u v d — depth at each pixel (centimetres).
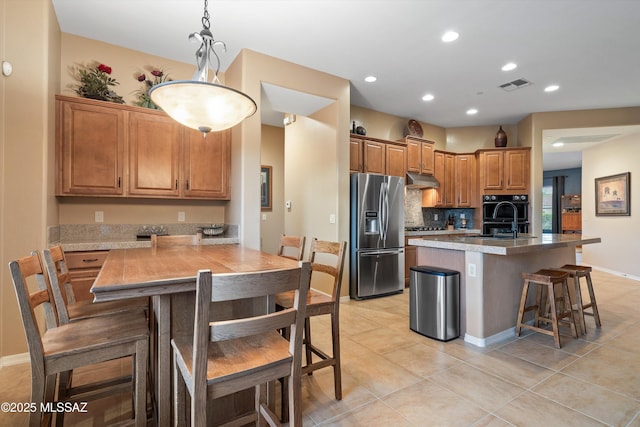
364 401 190
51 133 267
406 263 500
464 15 274
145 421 143
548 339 285
